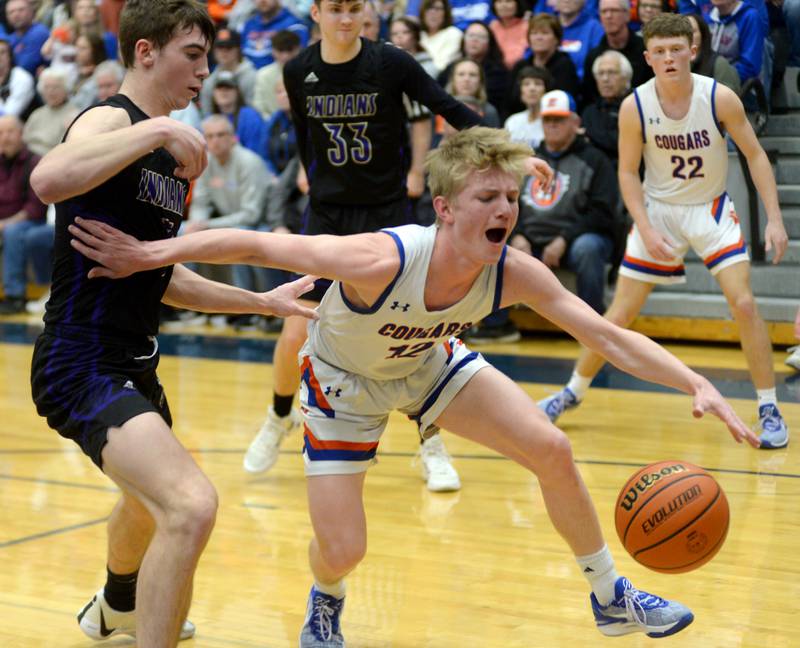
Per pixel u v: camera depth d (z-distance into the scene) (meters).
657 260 8.44
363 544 4.46
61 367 4.05
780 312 12.09
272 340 13.59
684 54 8.09
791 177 12.47
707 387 4.17
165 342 13.46
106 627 4.79
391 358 4.42
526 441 4.42
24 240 16.11
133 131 3.69
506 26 14.27
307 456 4.52
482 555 5.97
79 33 16.80
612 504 6.75
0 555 6.07
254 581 5.65
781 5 12.74
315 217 7.39
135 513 4.48
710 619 4.99
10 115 16.39
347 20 6.91
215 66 16.34
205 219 14.16
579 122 12.41
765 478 7.32
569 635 4.86
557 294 4.37
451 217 4.07
